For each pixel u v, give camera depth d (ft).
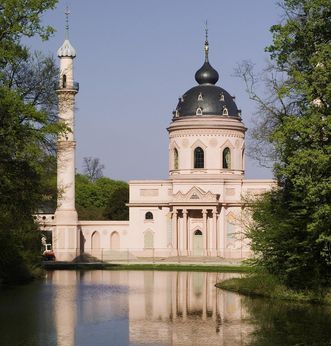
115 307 148.77
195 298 169.07
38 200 157.79
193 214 406.62
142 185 414.41
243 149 426.51
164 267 327.06
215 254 400.06
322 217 133.39
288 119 133.59
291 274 161.48
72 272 290.56
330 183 127.34
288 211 157.07
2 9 131.44
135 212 413.18
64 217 388.16
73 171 387.75
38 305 150.82
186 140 419.33
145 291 189.78
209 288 200.44
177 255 401.90
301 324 120.26
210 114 419.13
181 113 424.87
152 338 107.86
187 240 404.36
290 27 135.23
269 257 167.02
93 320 127.85
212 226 401.49
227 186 408.26
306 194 137.39
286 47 137.59
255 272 174.29
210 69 436.76
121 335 110.73
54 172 172.65
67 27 386.73
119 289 195.52
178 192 403.95
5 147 130.93
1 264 206.08
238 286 190.39
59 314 135.85
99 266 334.24
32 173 143.95
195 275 271.69
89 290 190.49
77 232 394.73
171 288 200.23
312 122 128.57
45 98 146.82
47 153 153.99
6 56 127.44
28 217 163.84
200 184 408.46
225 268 318.86
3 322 124.47
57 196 182.19
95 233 410.31
